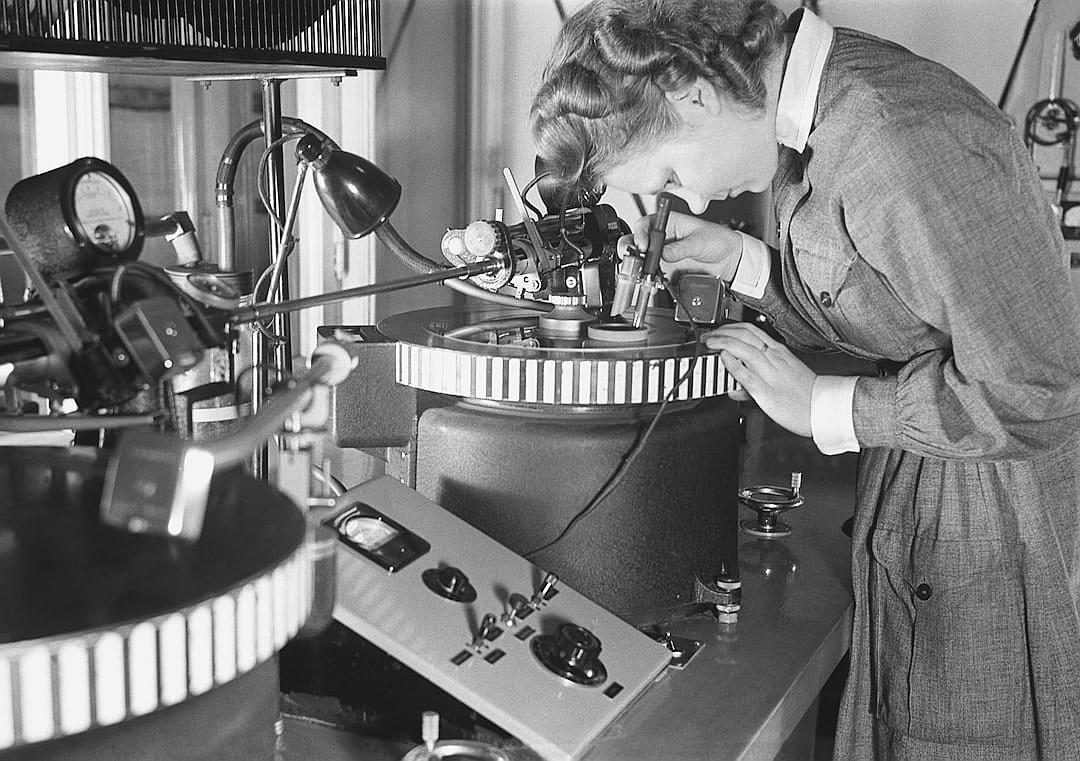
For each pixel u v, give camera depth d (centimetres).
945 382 100
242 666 53
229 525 59
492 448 102
